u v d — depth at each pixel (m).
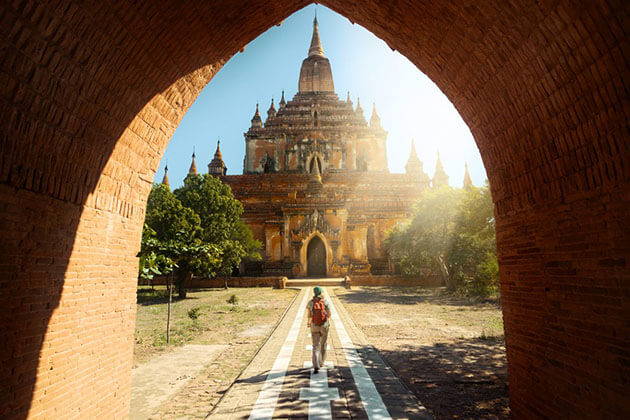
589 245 3.78
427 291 29.81
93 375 4.86
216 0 5.18
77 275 4.57
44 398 3.97
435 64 6.21
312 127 54.00
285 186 47.28
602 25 3.27
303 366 8.77
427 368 8.61
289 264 38.81
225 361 9.58
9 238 3.57
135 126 5.54
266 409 6.17
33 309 3.86
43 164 4.00
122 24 4.31
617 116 3.39
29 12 3.34
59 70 3.90
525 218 4.94
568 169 4.07
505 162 5.41
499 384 7.39
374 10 6.13
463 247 25.36
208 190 30.38
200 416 6.14
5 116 3.48
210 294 28.95
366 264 38.91
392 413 5.97
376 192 46.69
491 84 5.25
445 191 27.78
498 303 21.22
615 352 3.44
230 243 30.08
